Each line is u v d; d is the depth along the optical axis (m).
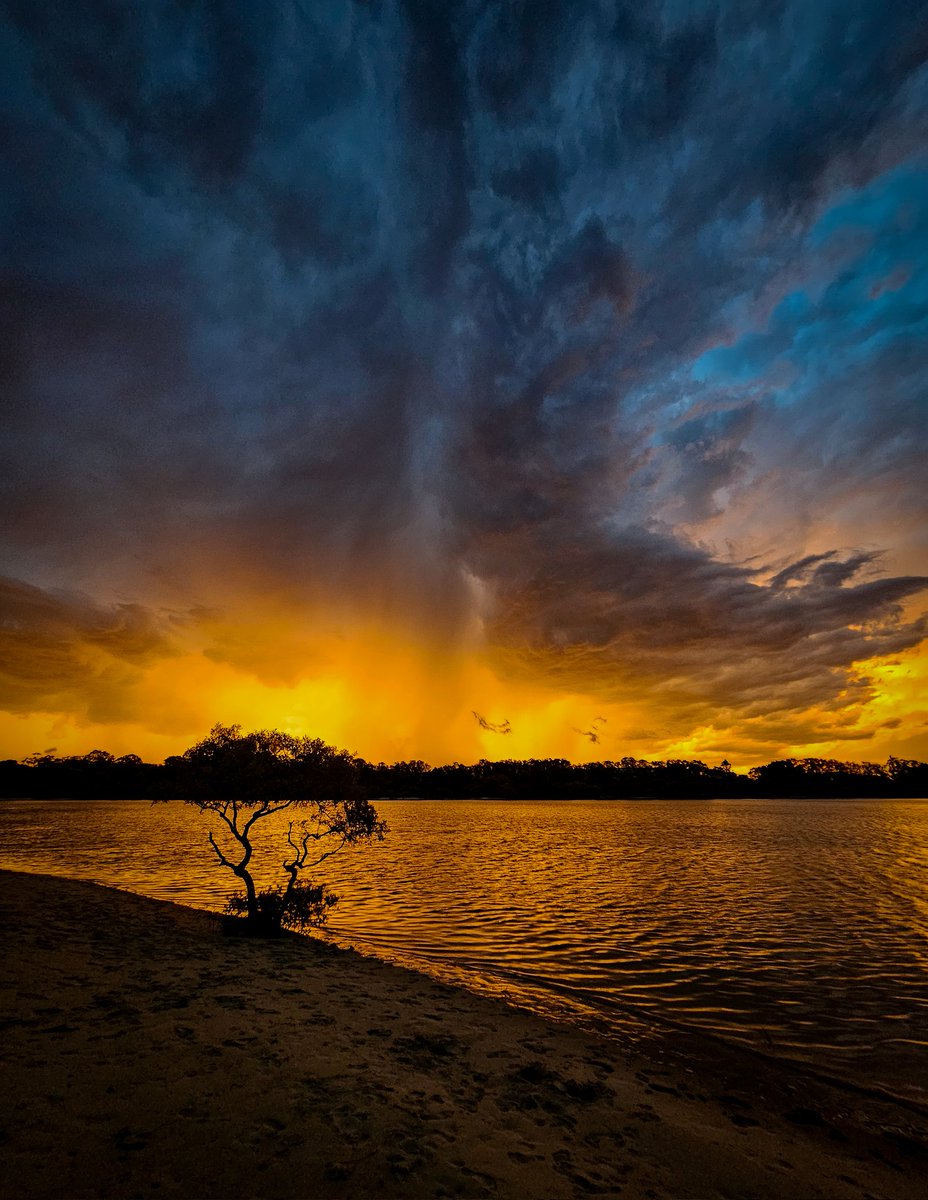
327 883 32.88
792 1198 6.88
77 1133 6.30
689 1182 6.95
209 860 42.59
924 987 15.96
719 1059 11.39
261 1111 7.18
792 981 16.39
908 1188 7.43
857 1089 10.38
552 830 82.62
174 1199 5.40
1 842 56.31
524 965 17.52
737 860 46.47
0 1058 7.83
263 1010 11.03
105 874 34.38
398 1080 8.62
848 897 30.03
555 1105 8.56
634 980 16.34
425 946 19.34
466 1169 6.51
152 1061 8.23
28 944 14.44
